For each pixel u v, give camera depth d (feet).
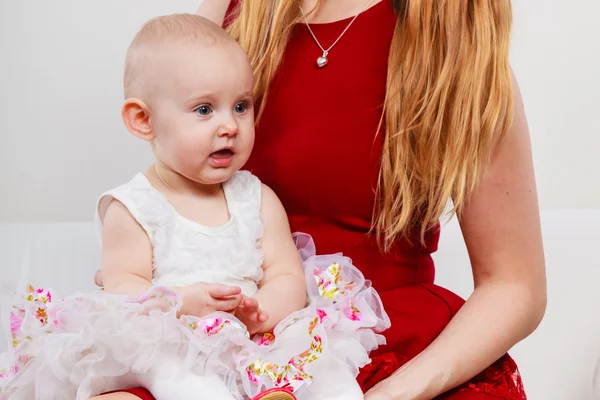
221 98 5.83
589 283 9.93
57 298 5.74
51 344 5.29
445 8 6.24
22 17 10.76
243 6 6.86
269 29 6.68
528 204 6.38
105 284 5.81
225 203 6.12
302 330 5.58
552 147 11.26
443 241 9.88
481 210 6.36
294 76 6.49
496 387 6.17
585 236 10.14
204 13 7.39
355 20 6.48
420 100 6.26
